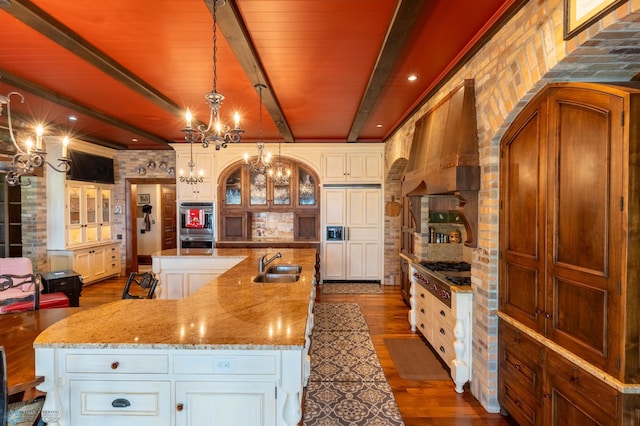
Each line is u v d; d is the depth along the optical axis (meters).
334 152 6.54
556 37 1.71
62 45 2.50
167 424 1.55
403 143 4.90
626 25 1.39
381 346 3.71
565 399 1.76
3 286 2.71
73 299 4.59
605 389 1.50
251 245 6.53
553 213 1.86
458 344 2.77
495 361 2.48
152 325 1.74
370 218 6.59
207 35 2.48
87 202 6.40
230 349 1.53
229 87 3.56
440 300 3.24
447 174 2.79
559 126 1.81
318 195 6.65
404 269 5.21
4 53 2.78
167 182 7.12
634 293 1.41
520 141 2.17
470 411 2.52
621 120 1.44
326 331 4.10
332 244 6.59
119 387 1.55
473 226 2.64
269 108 4.16
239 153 6.56
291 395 1.52
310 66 3.02
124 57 2.84
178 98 3.92
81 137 5.92
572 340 1.71
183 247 6.55
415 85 3.50
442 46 2.65
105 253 6.70
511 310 2.28
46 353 1.52
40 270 5.59
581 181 1.67
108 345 1.52
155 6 2.11
